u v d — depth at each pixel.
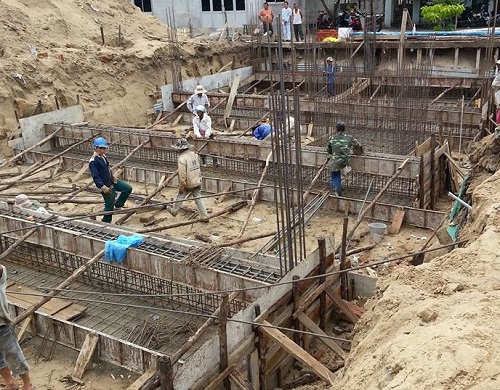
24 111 14.39
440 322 3.86
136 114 17.08
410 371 3.30
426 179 9.64
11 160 12.44
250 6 25.05
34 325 6.31
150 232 7.61
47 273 7.68
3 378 5.41
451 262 4.92
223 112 16.25
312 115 14.21
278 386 5.92
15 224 7.71
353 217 9.43
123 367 5.67
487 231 5.35
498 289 4.34
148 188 11.13
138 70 17.77
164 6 25.80
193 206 10.18
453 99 16.69
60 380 5.66
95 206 10.14
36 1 17.98
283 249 6.56
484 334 3.50
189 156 9.02
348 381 3.85
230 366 5.09
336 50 19.78
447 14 22.42
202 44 20.28
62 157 12.09
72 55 16.27
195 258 6.32
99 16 19.86
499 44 17.44
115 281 7.15
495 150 8.45
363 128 12.70
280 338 5.33
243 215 9.77
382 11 26.56
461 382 3.13
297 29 21.56
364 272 7.43
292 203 6.52
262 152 11.09
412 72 13.34
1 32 15.60
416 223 8.93
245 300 5.97
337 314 6.75
